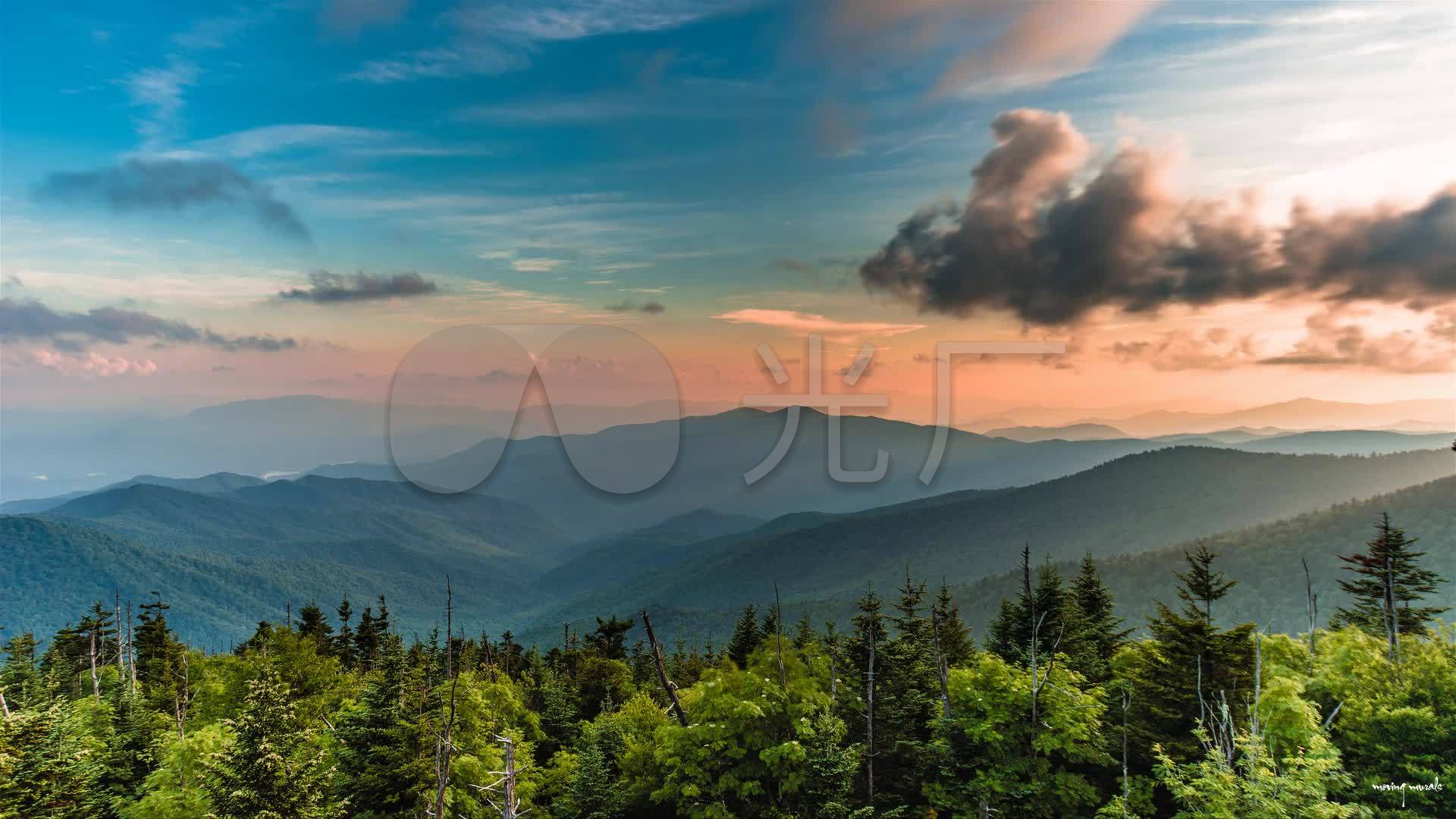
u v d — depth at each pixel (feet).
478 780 123.65
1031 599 176.45
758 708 122.11
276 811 95.91
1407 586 205.98
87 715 173.37
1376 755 114.52
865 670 148.05
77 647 275.18
